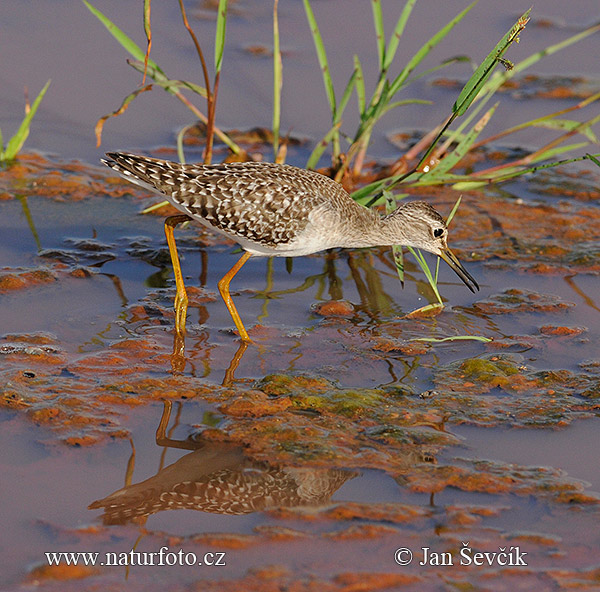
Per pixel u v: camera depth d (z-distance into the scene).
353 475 13.52
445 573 11.44
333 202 18.08
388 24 30.02
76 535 11.97
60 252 20.22
